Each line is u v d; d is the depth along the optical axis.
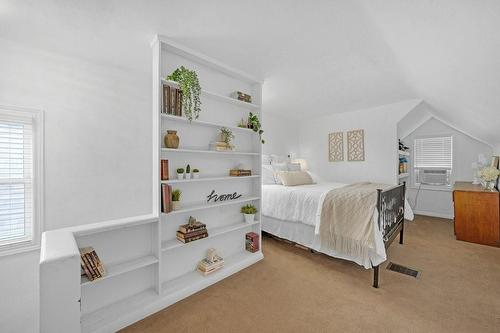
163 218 2.10
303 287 2.15
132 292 1.91
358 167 4.51
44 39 1.93
